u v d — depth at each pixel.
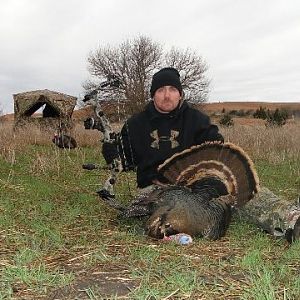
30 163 3.60
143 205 1.92
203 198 1.86
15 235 1.81
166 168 2.06
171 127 2.17
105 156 2.13
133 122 2.19
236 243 1.79
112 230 1.93
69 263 1.54
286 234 1.82
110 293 1.29
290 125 7.71
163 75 2.12
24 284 1.35
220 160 2.01
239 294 1.29
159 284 1.34
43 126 6.35
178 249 1.67
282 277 1.41
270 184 3.19
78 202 2.44
